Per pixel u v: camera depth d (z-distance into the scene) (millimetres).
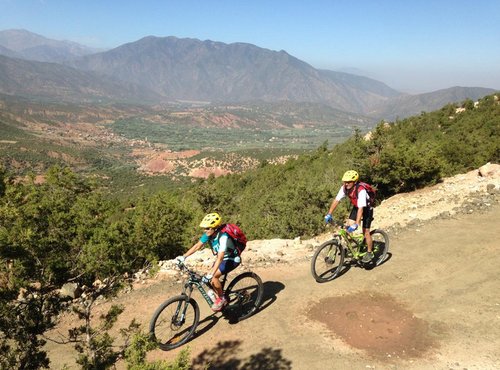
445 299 6105
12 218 5059
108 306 6566
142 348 4102
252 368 4738
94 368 4121
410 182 14625
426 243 8461
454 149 21578
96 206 8117
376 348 5012
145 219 11109
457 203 11078
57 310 4645
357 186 6734
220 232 5344
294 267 7781
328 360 4812
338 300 6285
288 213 13961
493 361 4602
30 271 4543
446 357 4754
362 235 7246
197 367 4855
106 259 5465
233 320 5871
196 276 5438
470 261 7336
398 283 6758
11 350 4203
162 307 5168
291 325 5641
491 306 5762
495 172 13484
